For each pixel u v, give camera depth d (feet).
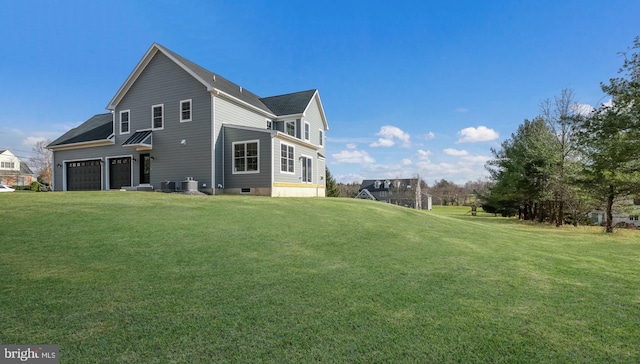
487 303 12.55
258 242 21.65
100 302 11.16
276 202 42.22
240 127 56.03
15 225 22.13
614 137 42.52
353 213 38.68
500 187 77.15
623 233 45.80
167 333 9.15
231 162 56.49
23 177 181.37
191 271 15.05
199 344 8.61
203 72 63.46
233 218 29.04
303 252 20.03
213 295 12.19
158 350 8.27
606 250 28.22
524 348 9.04
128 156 62.28
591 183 47.47
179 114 57.67
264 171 53.83
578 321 11.09
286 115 75.72
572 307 12.48
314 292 12.99
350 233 27.17
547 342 9.45
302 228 27.40
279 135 54.65
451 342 9.23
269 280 14.28
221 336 9.09
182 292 12.37
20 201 31.73
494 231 39.47
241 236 22.84
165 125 58.85
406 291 13.58
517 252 24.72
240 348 8.47
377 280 15.01
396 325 10.19
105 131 69.56
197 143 56.13
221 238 21.89
